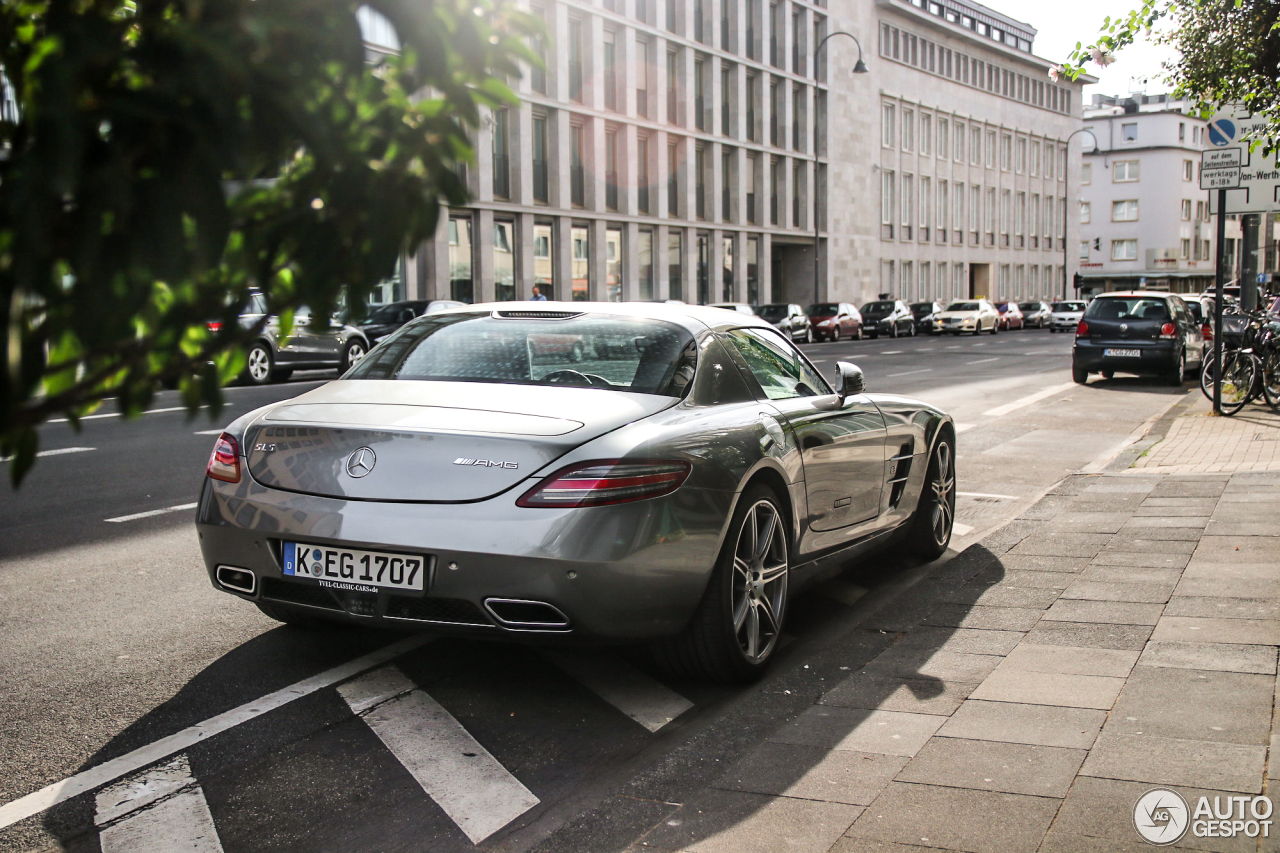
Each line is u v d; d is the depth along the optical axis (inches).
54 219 45.5
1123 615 196.5
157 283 48.7
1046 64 3339.1
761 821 119.2
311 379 923.4
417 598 150.5
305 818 127.7
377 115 56.2
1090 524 283.0
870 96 2551.7
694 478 159.3
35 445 49.3
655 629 156.7
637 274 1829.5
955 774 129.5
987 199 3120.1
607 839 117.3
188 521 302.8
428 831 124.5
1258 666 164.6
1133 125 4151.1
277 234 54.9
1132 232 4185.5
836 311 1946.4
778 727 152.4
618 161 1785.2
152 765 142.4
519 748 149.9
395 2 53.5
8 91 47.7
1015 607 206.5
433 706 165.5
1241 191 552.1
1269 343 598.9
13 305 44.7
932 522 263.7
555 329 189.9
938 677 167.2
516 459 150.3
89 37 46.9
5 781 136.9
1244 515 283.1
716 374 185.5
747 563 174.9
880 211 2613.2
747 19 2106.3
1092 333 845.8
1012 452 475.8
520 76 58.5
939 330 2247.8
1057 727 143.4
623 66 1774.1
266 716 160.1
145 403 53.3
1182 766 129.4
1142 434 502.6
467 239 1531.7
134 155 47.5
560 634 150.3
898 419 243.8
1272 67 372.2
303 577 156.3
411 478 152.3
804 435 196.5
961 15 3016.7
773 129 2213.3
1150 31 376.8
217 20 49.2
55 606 217.0
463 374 178.9
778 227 2218.3
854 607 227.8
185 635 198.5
